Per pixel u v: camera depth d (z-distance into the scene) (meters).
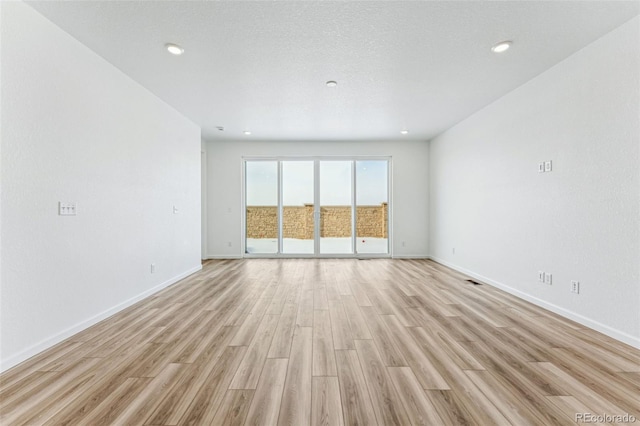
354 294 3.69
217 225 6.47
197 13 2.18
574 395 1.66
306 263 5.90
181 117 4.52
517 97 3.55
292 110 4.37
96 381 1.80
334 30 2.39
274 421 1.46
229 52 2.73
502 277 3.87
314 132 5.70
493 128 4.04
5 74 1.95
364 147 6.47
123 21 2.28
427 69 3.07
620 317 2.34
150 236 3.69
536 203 3.25
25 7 2.07
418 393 1.68
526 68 3.05
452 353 2.15
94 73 2.74
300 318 2.86
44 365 1.98
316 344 2.30
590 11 2.16
